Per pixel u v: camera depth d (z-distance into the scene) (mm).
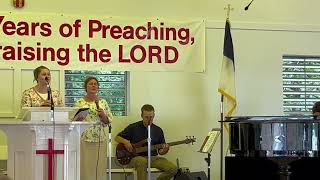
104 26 8281
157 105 8430
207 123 8570
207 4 8656
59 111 5027
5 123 4828
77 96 8289
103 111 6547
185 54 8523
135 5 8422
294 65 9047
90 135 6793
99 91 8398
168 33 8484
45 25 8086
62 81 8117
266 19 8844
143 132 7625
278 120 5938
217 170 8523
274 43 8852
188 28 8547
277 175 6617
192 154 8492
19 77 7988
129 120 8305
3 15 7961
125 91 8484
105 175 6918
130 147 7473
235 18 8750
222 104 7930
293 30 8898
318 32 8961
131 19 8367
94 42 8242
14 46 7984
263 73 8797
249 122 6035
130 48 8359
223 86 8008
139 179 7309
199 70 8555
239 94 8711
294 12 8930
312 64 9109
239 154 6129
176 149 8438
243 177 6688
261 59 8797
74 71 8297
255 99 8758
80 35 8195
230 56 8047
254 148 6004
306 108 9078
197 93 8555
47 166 4875
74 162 4992
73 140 5012
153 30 8438
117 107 8445
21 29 8016
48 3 8141
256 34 8789
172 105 8477
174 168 7395
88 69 8211
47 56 8078
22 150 4969
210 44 8625
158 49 8445
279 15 8883
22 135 4977
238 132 6121
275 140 5938
